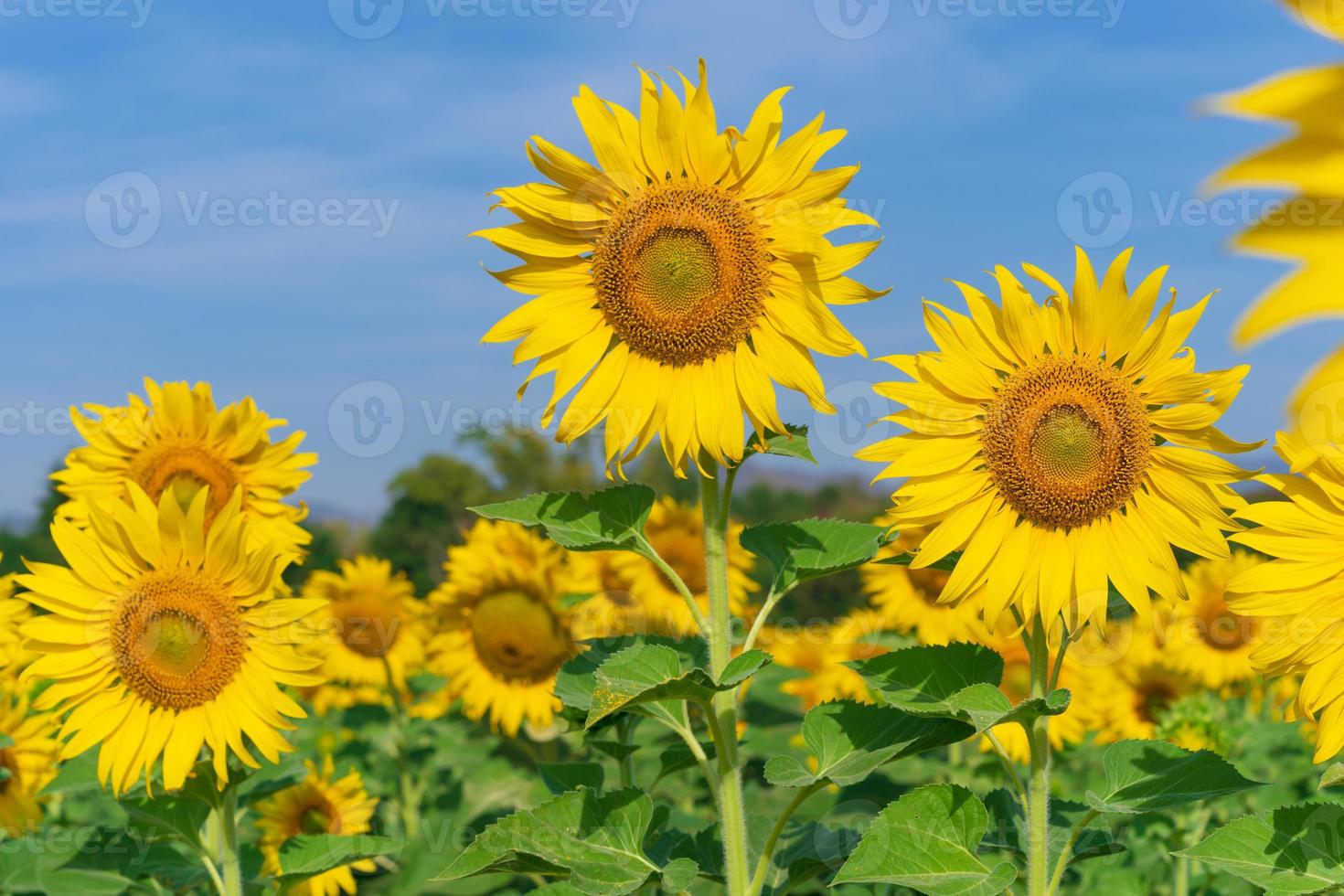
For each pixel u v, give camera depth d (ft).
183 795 13.79
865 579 25.52
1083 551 10.54
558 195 11.71
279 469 17.84
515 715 23.22
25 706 18.79
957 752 22.50
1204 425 10.42
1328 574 9.91
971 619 22.34
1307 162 2.43
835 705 11.34
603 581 23.94
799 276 11.33
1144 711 22.97
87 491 17.40
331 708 27.78
